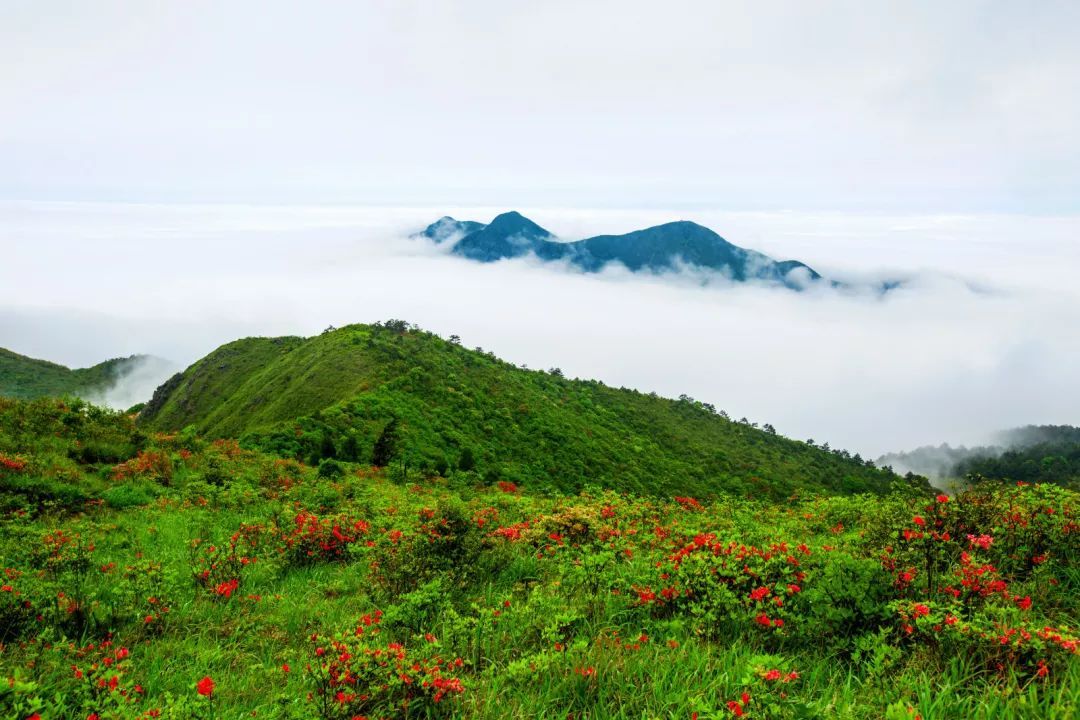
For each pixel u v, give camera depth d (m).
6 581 6.81
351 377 102.12
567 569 7.13
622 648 4.99
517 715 4.21
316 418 69.62
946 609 4.62
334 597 8.06
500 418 102.69
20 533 9.77
